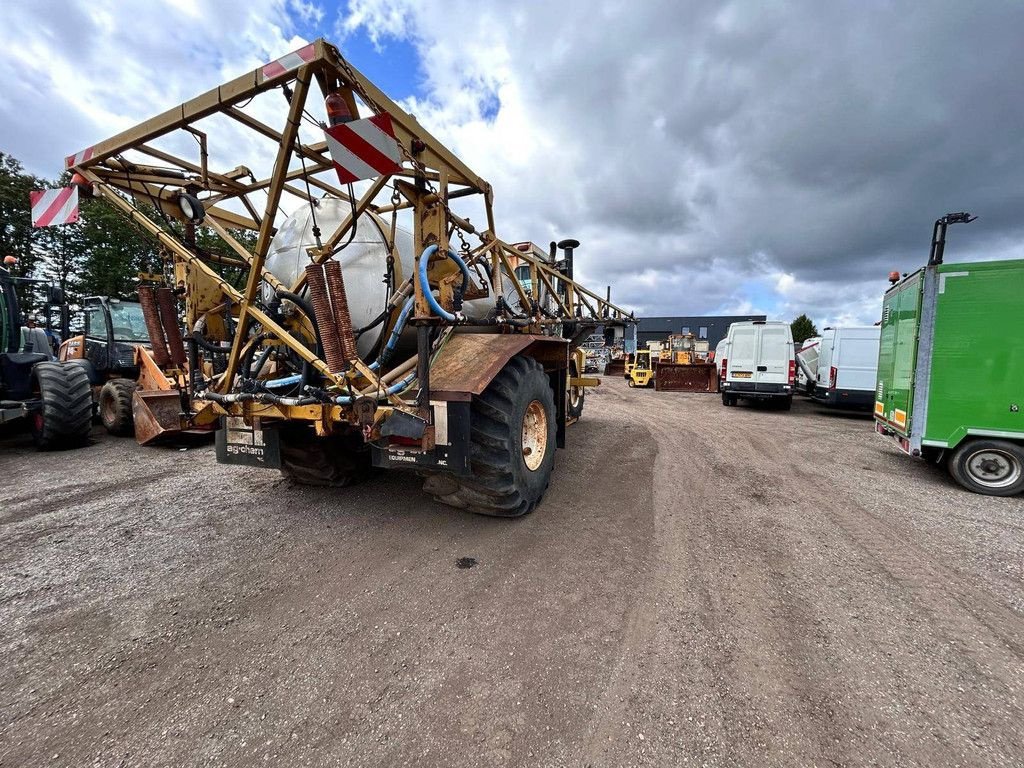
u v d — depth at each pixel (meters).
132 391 6.47
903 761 1.41
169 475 4.59
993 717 1.60
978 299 4.27
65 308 7.50
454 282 2.97
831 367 10.02
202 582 2.52
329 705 1.64
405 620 2.16
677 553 2.89
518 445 3.16
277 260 3.28
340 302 2.59
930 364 4.46
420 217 2.80
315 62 2.01
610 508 3.70
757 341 11.08
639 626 2.11
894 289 5.16
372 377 2.64
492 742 1.48
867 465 5.36
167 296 3.10
